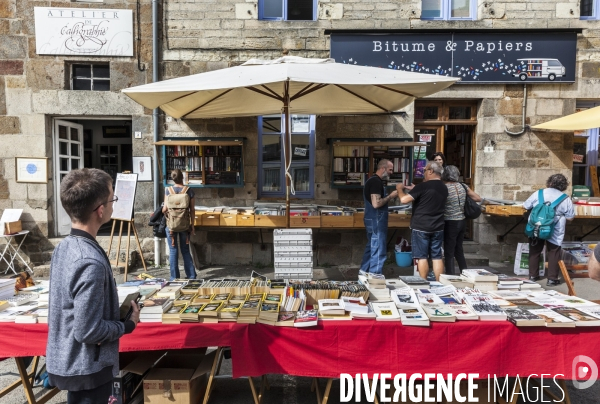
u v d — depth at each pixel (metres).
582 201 6.05
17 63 6.37
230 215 5.82
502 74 6.49
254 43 6.56
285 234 5.09
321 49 6.55
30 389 2.72
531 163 6.69
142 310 2.60
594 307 2.79
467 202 5.13
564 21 6.50
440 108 6.91
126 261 5.84
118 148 9.45
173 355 3.06
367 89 4.75
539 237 5.43
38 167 6.48
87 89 6.70
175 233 5.57
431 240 4.85
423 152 6.99
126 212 5.99
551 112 6.63
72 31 6.37
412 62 6.45
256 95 5.20
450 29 6.37
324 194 6.64
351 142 6.36
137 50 6.48
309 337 2.57
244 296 2.96
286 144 4.88
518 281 3.33
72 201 1.80
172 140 6.45
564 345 2.55
